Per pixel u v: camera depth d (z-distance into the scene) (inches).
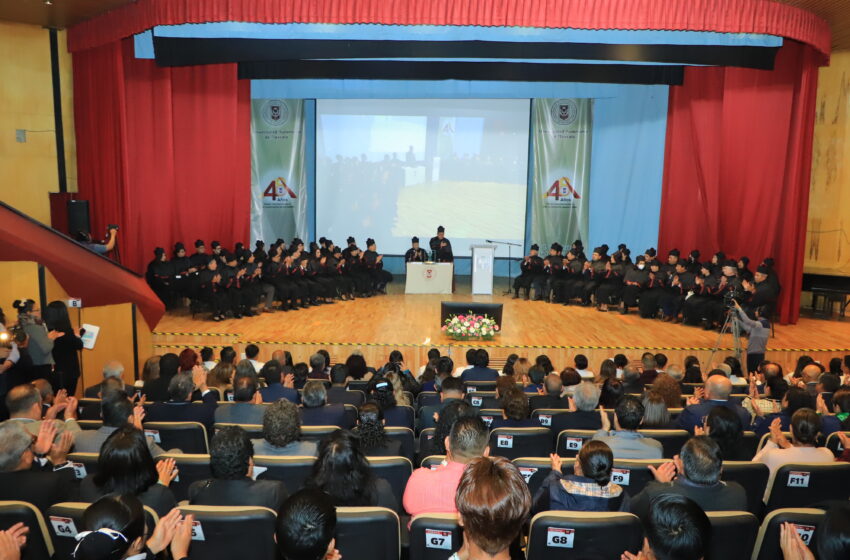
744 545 125.3
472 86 698.8
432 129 728.3
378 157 732.7
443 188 735.1
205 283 517.0
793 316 536.7
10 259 341.1
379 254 669.9
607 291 586.6
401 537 153.6
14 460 146.0
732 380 318.3
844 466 161.8
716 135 582.9
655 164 666.2
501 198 735.1
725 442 184.5
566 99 711.7
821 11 463.5
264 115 711.1
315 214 740.0
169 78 551.8
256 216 718.5
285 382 272.8
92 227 556.7
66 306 328.2
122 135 530.6
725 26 441.1
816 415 181.0
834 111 569.0
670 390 261.1
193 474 165.6
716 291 512.1
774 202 538.6
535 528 121.2
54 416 201.5
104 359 374.0
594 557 121.2
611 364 298.8
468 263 745.6
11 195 538.6
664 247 646.5
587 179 719.7
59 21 522.0
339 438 140.2
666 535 87.0
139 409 190.5
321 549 89.6
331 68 603.2
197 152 594.2
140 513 93.2
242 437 138.0
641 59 475.5
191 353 276.2
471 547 86.4
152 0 454.3
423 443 213.9
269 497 135.8
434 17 434.3
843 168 567.2
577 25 434.9
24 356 269.9
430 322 528.4
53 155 554.6
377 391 230.5
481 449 143.2
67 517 119.2
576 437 200.1
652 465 165.8
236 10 438.3
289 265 568.7
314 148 732.0
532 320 548.4
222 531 120.3
